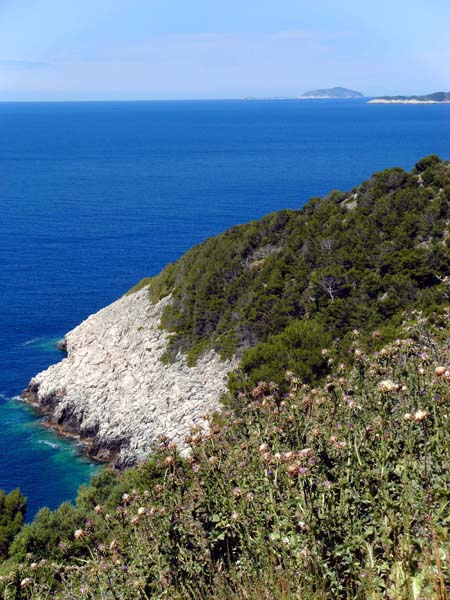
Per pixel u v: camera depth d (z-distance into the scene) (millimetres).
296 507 6082
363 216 50594
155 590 6531
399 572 5473
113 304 66438
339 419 7754
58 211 146125
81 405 49125
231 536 6777
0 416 51531
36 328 70625
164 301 57969
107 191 175750
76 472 43375
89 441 47219
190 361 47938
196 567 6426
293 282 47188
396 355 8805
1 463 44406
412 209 48656
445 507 5621
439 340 11805
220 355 46469
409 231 46094
